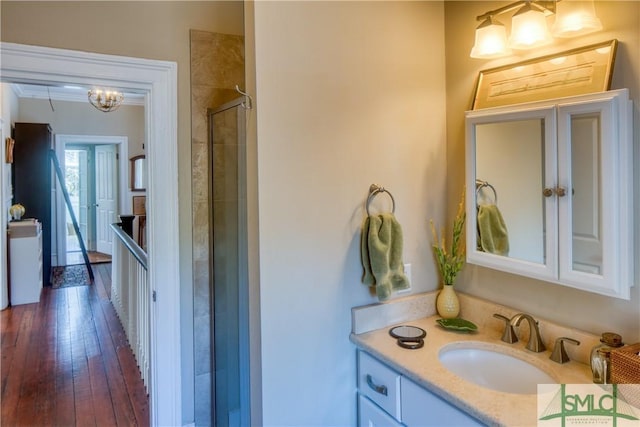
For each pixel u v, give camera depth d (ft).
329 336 5.53
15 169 17.49
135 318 10.98
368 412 5.49
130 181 22.99
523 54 5.27
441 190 6.44
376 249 5.46
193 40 7.30
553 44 4.94
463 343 5.44
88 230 26.25
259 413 5.21
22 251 15.58
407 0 6.05
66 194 19.71
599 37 4.52
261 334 5.08
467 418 4.13
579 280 4.47
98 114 22.17
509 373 5.16
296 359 5.31
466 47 6.05
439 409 4.42
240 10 7.68
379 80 5.83
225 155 7.04
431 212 6.37
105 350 11.46
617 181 4.17
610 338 4.29
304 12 5.26
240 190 6.64
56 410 8.52
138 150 23.16
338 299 5.59
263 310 5.08
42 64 6.16
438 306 6.25
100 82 6.62
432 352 5.13
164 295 7.18
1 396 9.05
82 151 26.13
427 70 6.24
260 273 5.05
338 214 5.55
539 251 4.88
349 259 5.66
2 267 14.73
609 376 4.14
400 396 4.93
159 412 7.22
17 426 7.96
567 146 4.54
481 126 5.51
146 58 6.92
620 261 4.19
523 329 5.45
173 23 7.15
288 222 5.20
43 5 6.17
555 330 5.02
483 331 5.78
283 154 5.14
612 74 4.36
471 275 6.23
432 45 6.27
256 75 4.99
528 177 4.95
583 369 4.64
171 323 7.25
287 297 5.22
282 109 5.13
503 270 5.30
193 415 7.57
